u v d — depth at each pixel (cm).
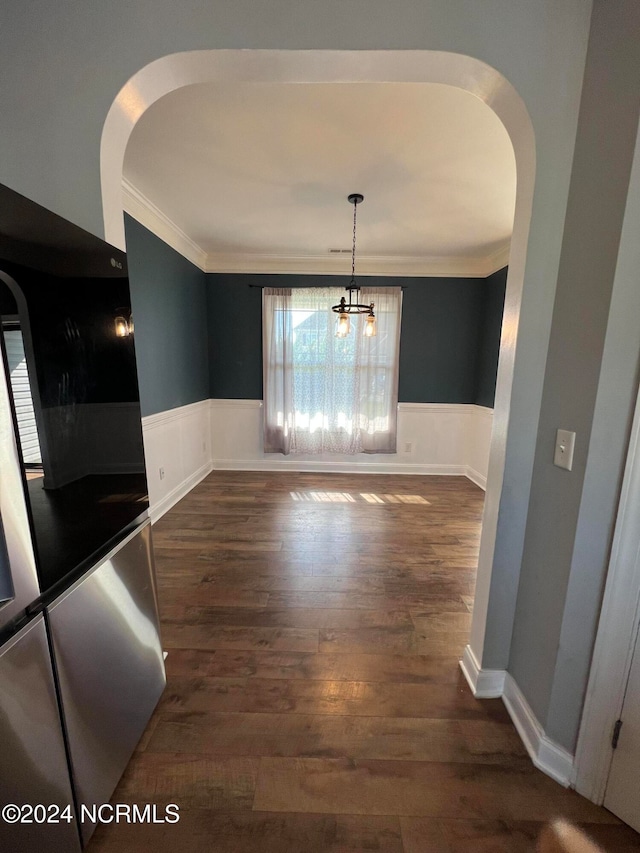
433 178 240
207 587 214
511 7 103
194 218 311
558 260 113
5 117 110
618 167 91
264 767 116
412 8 103
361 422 443
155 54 106
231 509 337
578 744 109
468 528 301
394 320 425
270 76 116
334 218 308
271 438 444
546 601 117
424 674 153
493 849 97
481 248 380
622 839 99
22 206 76
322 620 185
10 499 71
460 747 124
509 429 124
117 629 111
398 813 105
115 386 112
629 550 96
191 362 390
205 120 183
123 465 116
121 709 112
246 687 145
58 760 86
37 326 81
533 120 107
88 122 110
